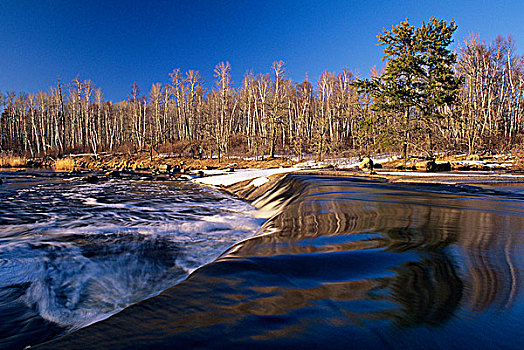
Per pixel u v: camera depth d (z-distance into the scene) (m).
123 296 2.38
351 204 4.50
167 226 5.11
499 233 2.64
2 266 3.02
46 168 27.23
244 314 1.31
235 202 8.47
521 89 31.98
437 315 1.21
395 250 2.17
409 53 19.56
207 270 1.94
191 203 8.21
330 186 6.86
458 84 19.34
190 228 4.95
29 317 2.02
